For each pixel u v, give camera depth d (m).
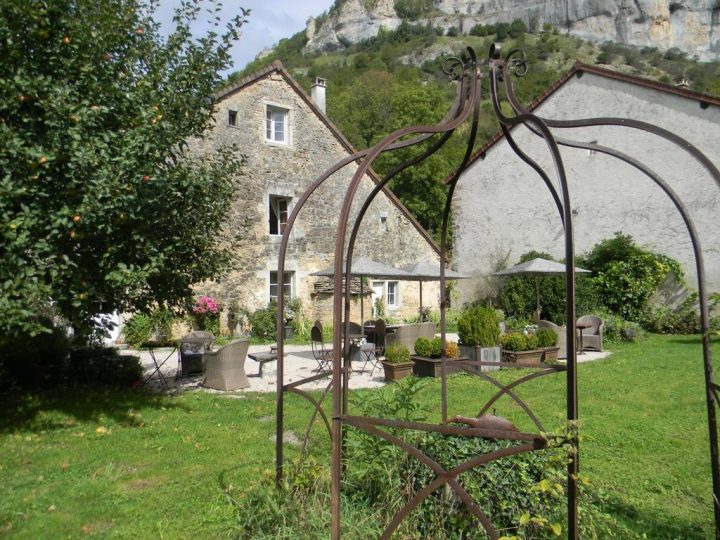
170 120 6.17
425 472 2.95
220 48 6.54
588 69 15.55
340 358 2.34
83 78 5.48
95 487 3.78
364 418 2.32
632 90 14.79
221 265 6.93
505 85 2.73
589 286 13.72
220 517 3.27
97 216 5.06
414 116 27.25
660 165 14.30
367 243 16.31
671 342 11.76
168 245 6.10
